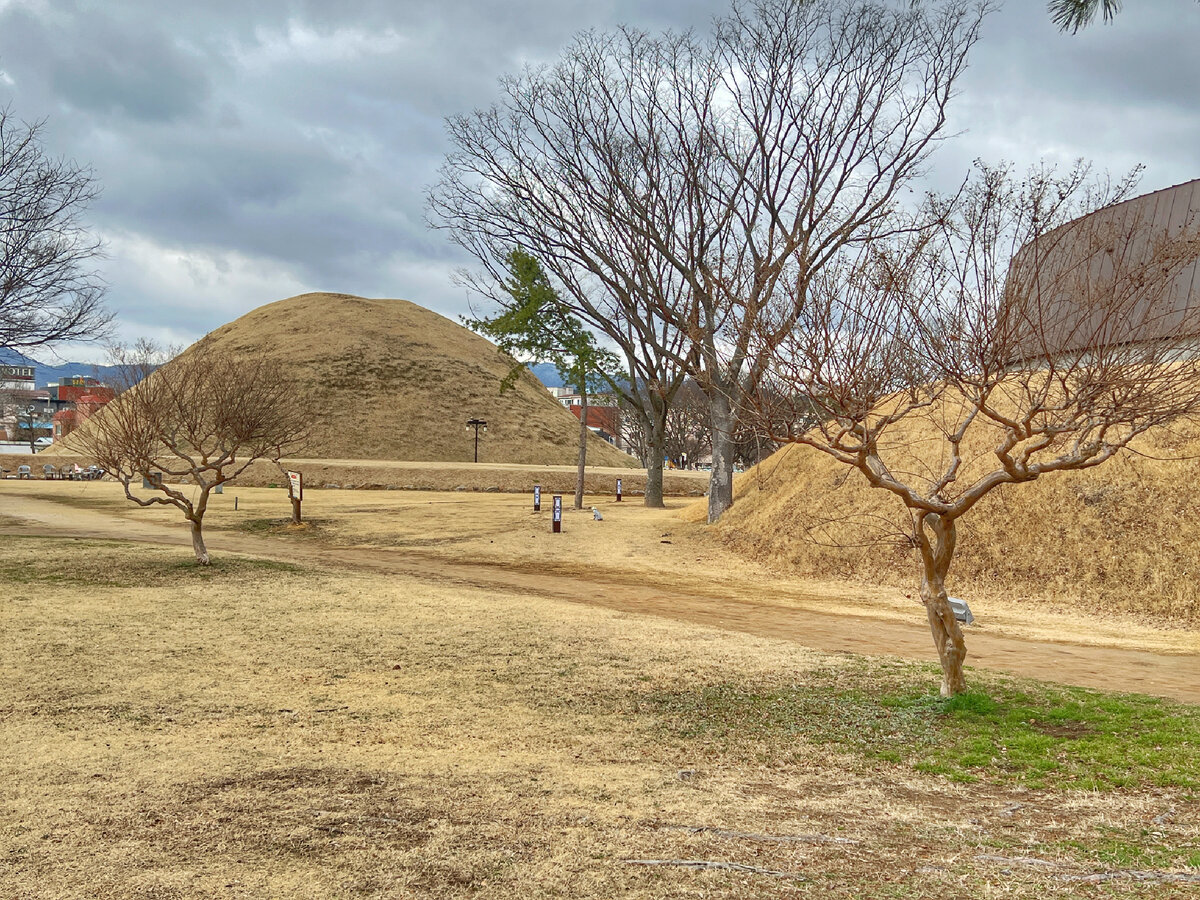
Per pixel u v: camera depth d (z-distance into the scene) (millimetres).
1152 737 8367
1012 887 5082
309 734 8477
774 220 27141
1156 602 17656
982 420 22531
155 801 6520
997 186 10844
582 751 8164
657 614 17000
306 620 14453
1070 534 20094
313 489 56656
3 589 16172
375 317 107938
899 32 26406
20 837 5777
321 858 5496
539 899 4941
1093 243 10406
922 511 9758
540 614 15703
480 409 94750
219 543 27203
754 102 27219
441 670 11352
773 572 23672
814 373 9305
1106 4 9562
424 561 24594
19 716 8797
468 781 7160
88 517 34625
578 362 34406
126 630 13156
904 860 5539
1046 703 9859
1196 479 19672
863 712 9594
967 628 16625
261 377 35188
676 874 5301
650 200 29219
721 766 7766
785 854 5652
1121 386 8656
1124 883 5117
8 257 19469
